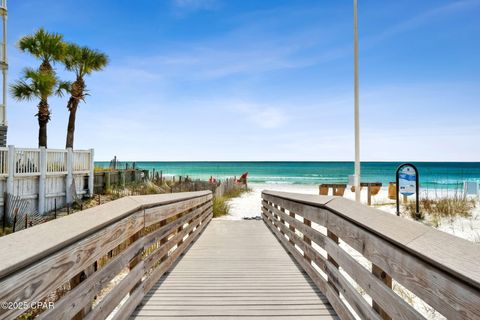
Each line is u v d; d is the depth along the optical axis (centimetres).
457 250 134
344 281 271
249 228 850
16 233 151
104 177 1544
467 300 120
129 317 288
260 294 350
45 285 151
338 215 290
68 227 180
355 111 829
